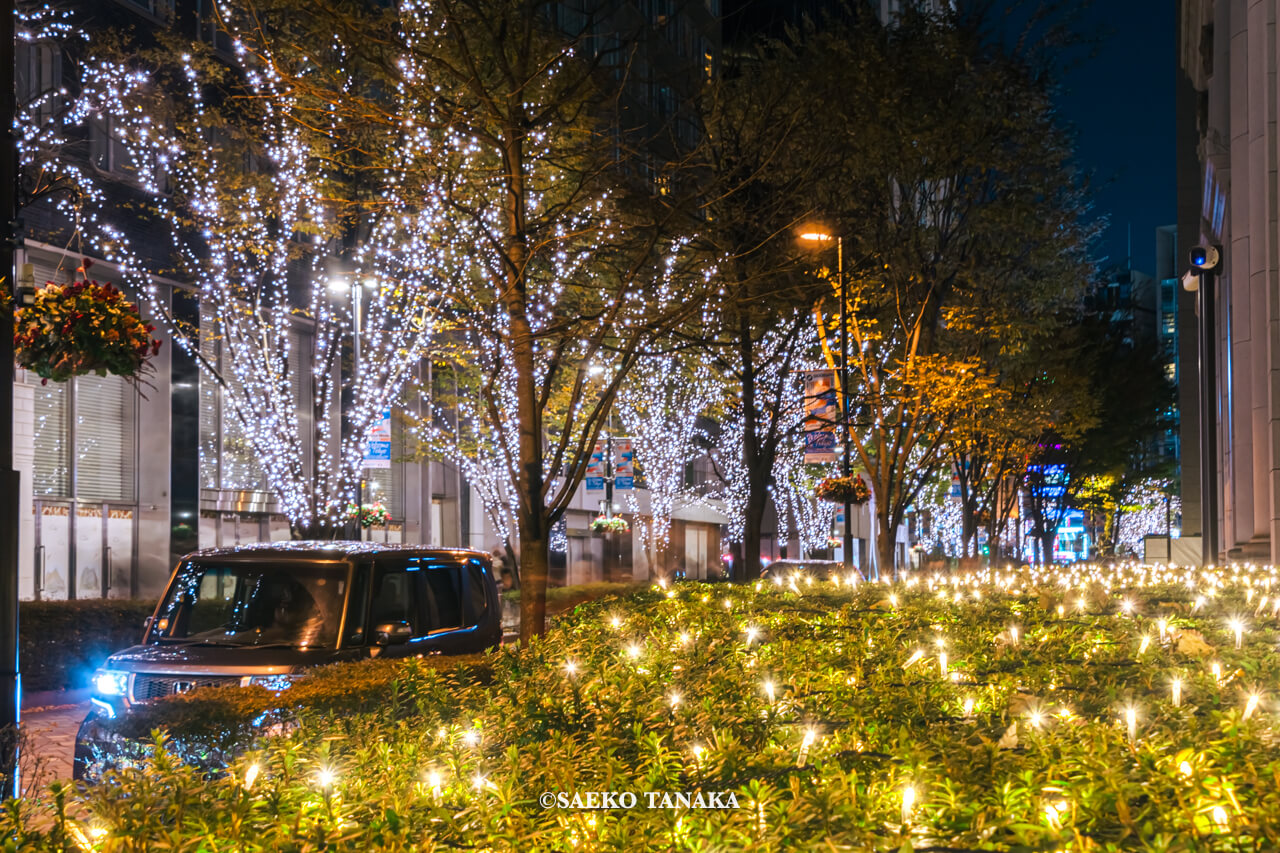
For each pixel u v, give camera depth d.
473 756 3.92
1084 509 62.34
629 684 5.24
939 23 22.23
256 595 10.02
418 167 12.16
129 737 6.69
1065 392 33.41
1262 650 6.52
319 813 3.21
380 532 36.81
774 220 16.16
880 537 24.64
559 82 12.38
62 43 23.12
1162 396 51.66
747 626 8.45
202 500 28.95
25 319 7.80
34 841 3.28
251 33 13.34
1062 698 4.77
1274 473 20.62
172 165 25.97
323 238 25.20
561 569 46.50
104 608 17.98
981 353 28.12
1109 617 9.05
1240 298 25.28
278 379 26.34
